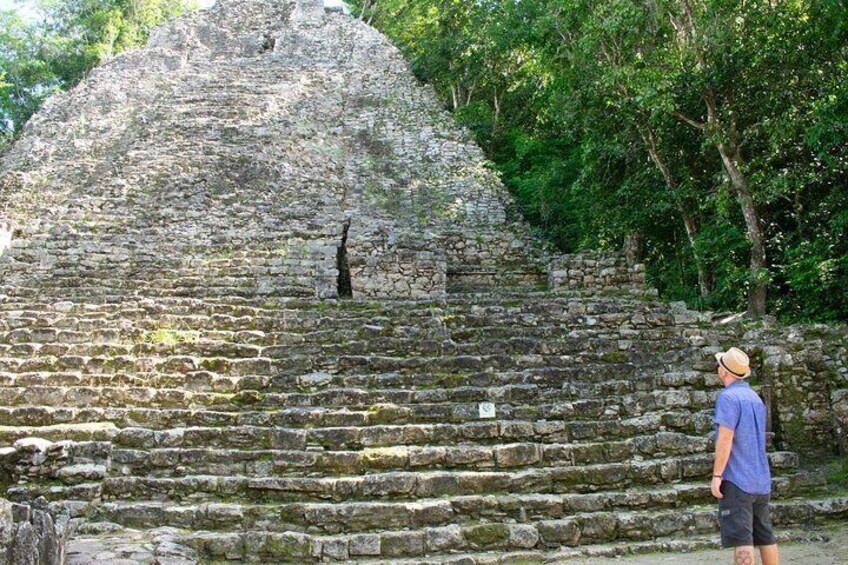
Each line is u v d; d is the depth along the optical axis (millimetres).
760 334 11156
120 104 23875
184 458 8383
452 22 24812
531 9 20484
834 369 9977
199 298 13297
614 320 11750
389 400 9492
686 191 15320
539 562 7035
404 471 8195
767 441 9227
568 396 9539
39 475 8234
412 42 28938
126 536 7246
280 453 8352
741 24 13906
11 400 9531
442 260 14203
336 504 7652
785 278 14398
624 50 15102
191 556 6844
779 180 13188
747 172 14211
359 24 29000
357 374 10172
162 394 9586
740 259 15047
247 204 17531
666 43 15148
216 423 9102
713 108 14016
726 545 5254
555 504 7688
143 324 11664
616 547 7242
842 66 13344
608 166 17156
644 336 11445
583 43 14891
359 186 19250
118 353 10820
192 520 7602
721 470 5301
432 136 21562
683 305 12188
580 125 17547
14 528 4785
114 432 8766
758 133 13547
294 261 14898
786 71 13773
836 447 9383
